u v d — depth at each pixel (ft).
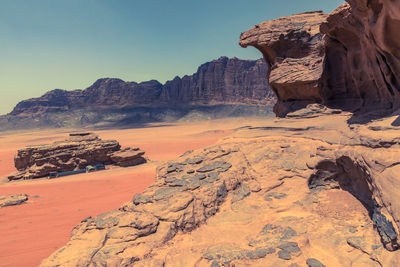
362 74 76.28
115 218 39.58
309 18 108.06
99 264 29.37
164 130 538.88
